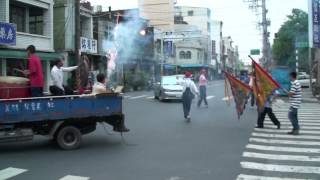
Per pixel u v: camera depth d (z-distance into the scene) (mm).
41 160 9898
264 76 14922
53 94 11992
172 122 16922
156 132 14188
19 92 11148
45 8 32594
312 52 47750
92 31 41875
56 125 11141
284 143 12047
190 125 15992
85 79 13289
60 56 32500
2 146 11789
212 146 11539
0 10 28141
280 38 63469
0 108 10695
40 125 11383
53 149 11281
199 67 84625
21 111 10883
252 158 9977
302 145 11742
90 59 41656
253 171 8719
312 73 45438
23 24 31219
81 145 11852
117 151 10914
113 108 11828
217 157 10086
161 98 28453
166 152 10727
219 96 32844
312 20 31531
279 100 29391
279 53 63781
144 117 18672
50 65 32625
